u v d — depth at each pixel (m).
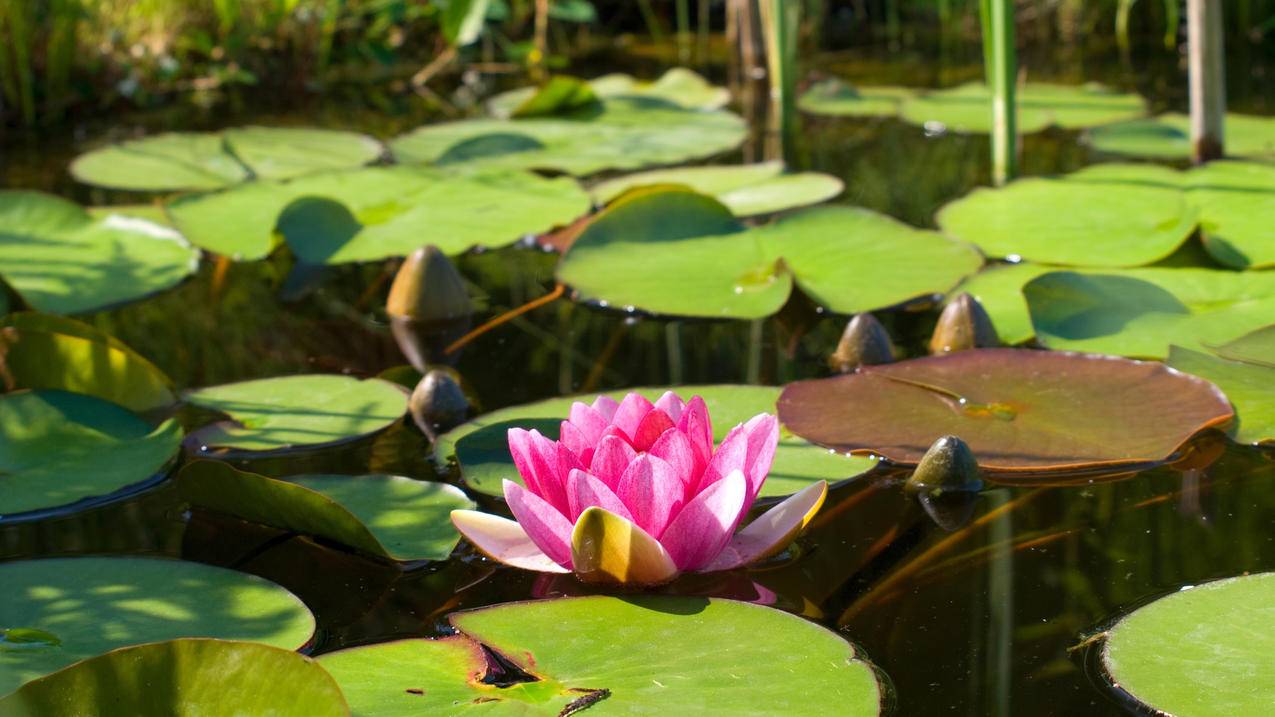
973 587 1.30
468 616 1.21
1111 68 4.41
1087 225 2.44
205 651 1.02
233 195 2.95
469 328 2.27
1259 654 1.10
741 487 1.26
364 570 1.38
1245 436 1.58
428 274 2.31
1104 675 1.12
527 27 5.41
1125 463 1.57
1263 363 1.77
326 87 4.56
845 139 3.61
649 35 5.59
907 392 1.76
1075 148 3.32
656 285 2.32
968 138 3.54
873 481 1.56
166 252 2.62
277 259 2.73
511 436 1.35
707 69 4.79
